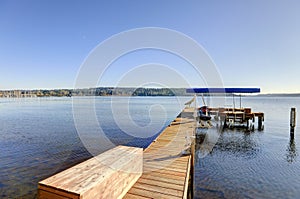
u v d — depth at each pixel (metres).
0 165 6.23
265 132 10.76
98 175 2.35
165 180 3.38
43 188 2.05
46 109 27.25
